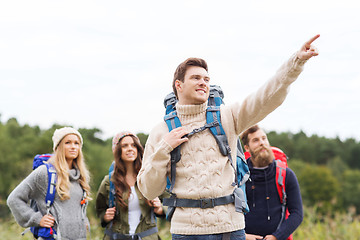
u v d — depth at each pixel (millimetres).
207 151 2723
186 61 2877
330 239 7531
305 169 65000
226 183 2701
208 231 2633
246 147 4133
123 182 4637
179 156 2725
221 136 2740
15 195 4062
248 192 3986
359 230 7695
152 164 2711
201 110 2824
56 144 4273
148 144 2967
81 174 4383
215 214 2643
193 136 2756
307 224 8008
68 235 4043
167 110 3088
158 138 2916
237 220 2686
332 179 63062
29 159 39812
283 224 3863
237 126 2779
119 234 4578
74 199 4188
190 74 2820
